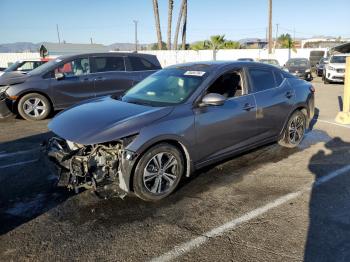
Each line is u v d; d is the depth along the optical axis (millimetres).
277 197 4109
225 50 31750
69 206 3926
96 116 4102
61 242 3236
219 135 4523
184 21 32688
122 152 3689
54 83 8578
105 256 3027
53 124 4250
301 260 2928
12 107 8531
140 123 3836
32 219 3654
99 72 9047
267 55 32312
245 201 4012
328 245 3133
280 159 5438
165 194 4059
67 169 3916
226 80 4781
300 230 3381
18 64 13180
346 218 3605
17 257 3020
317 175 4777
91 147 3807
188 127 4133
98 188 3748
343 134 7035
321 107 10742
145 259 2979
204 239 3254
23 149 6121
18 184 4543
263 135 5273
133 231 3402
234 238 3264
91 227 3486
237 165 5160
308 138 6742
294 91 5770
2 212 3812
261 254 3018
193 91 4410
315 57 33156
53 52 51656
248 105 4898
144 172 3832
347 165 5168
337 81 19391
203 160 4445
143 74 9555
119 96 5121
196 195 4176
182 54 30219
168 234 3348
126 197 4129
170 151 4023
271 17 29609
